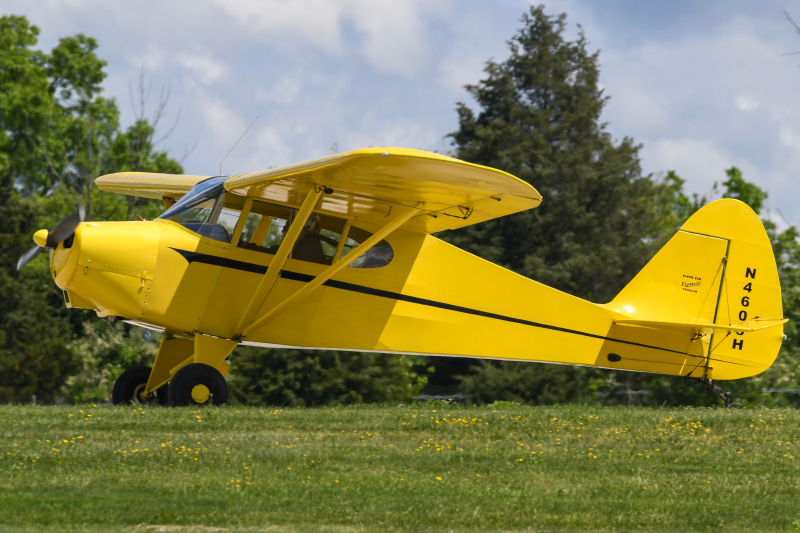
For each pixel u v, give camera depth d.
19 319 92.75
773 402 77.94
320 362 80.69
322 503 21.09
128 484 21.97
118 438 27.00
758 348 45.50
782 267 97.19
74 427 28.41
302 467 24.50
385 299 39.25
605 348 43.88
